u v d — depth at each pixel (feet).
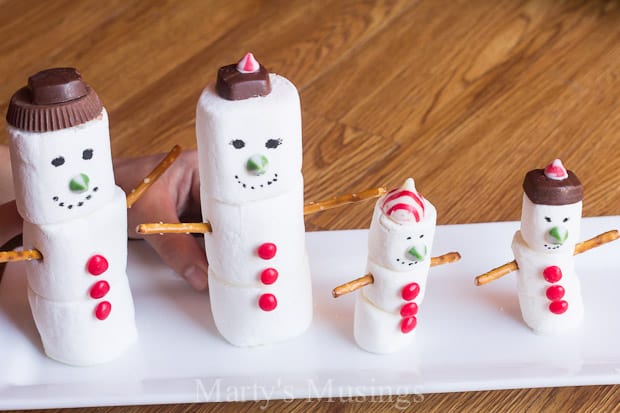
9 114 1.75
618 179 2.56
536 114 2.77
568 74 2.91
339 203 1.93
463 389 1.88
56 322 1.92
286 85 1.82
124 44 3.10
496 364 1.94
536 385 1.89
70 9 3.26
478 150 2.67
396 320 1.93
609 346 1.97
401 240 1.85
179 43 3.10
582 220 2.20
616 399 1.96
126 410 1.96
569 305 1.97
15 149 1.76
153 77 2.97
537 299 1.97
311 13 3.21
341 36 3.10
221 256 1.90
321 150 2.69
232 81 1.77
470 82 2.90
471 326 2.02
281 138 1.79
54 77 1.75
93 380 1.94
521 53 3.00
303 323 2.00
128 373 1.95
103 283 1.90
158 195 2.19
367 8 3.22
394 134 2.73
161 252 2.13
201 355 1.98
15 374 1.96
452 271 2.13
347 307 2.07
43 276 1.89
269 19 3.19
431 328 2.02
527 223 1.93
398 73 2.95
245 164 1.80
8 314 2.07
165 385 1.91
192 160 2.29
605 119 2.75
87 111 1.77
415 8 3.21
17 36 3.16
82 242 1.86
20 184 1.79
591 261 2.12
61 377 1.95
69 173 1.78
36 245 1.86
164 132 2.77
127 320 1.98
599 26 3.10
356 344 1.99
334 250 2.18
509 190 2.54
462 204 2.51
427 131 2.74
